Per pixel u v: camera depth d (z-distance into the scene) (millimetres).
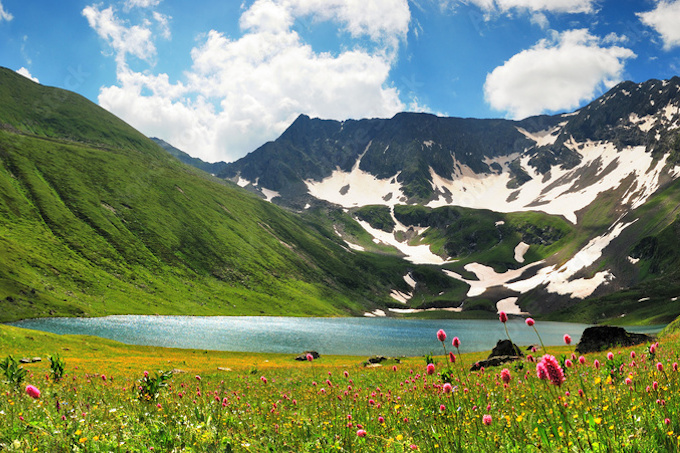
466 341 131875
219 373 42594
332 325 183875
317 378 29094
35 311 135750
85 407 9828
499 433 6309
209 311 193500
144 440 6863
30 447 5977
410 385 14711
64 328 117500
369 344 121562
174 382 24312
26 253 169000
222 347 106000
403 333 154750
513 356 32781
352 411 9609
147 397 12195
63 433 6625
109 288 177000
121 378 28062
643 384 8430
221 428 7734
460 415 7445
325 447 6547
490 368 27375
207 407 10047
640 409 6348
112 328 124375
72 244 195625
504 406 8680
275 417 9547
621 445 4699
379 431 7559
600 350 44438
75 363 52906
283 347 110812
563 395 8242
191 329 135250
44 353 62812
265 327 157125
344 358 89938
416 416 8336
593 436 5180
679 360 13547
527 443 5645
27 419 7680
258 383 25859
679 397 6340
